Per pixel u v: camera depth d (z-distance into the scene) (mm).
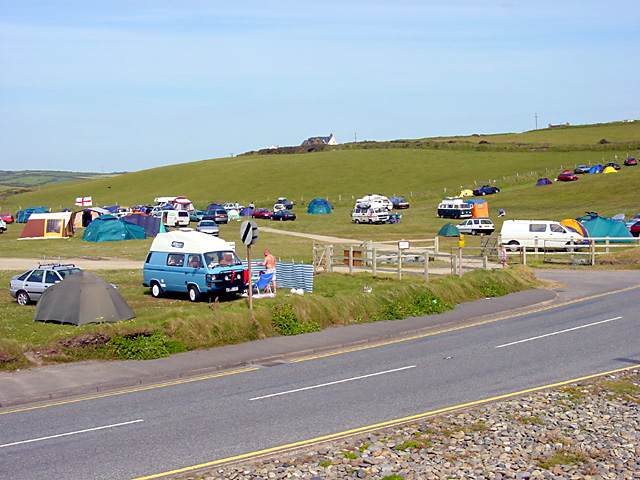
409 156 127125
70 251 45156
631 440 9867
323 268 31734
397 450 9477
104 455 9336
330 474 8617
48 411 11852
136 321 17359
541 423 10617
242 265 24062
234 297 24344
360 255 32375
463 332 19109
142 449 9578
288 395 12555
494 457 9219
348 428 10461
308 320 19609
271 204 93188
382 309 21500
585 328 18688
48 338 16094
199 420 11016
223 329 17828
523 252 36812
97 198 122312
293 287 25266
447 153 126688
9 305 23062
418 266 32844
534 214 64875
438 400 11984
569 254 40094
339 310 20531
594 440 9875
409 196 90000
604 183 78000
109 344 16094
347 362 15523
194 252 23531
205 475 8562
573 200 71250
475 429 10352
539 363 14711
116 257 41438
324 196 101562
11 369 14727
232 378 14273
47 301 19062
